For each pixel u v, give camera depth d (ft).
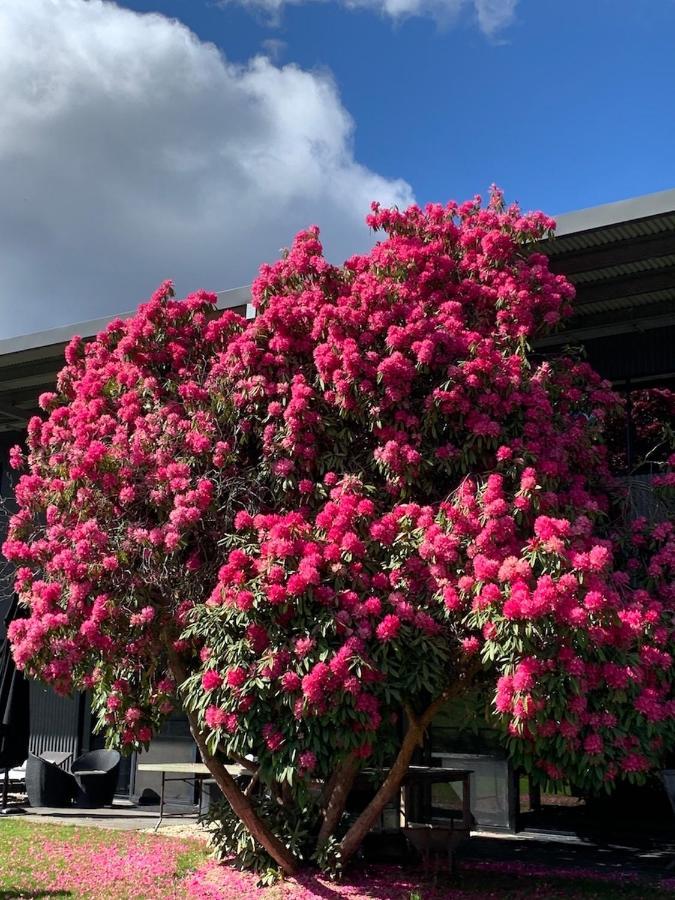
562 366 21.57
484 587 14.46
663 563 18.30
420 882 18.71
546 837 25.41
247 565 16.02
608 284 24.82
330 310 19.38
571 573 13.96
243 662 15.25
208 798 27.12
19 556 18.65
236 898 17.31
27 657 16.85
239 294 27.40
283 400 18.98
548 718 14.15
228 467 18.89
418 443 18.07
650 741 14.69
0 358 32.35
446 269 21.09
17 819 28.63
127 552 17.92
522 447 17.74
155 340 21.86
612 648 14.62
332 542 16.20
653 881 19.27
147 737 18.92
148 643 18.28
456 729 27.48
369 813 18.52
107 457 18.58
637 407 26.45
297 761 14.85
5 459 39.37
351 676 14.58
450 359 18.85
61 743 36.19
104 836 24.75
